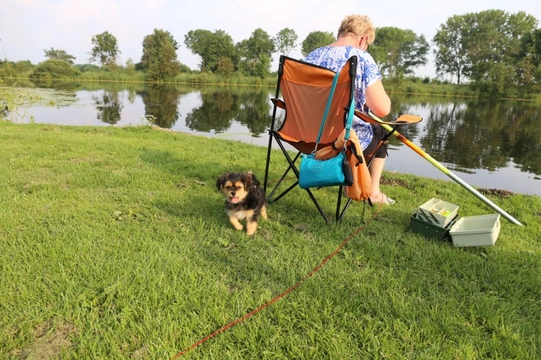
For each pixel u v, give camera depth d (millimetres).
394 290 2479
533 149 11023
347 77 3137
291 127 3828
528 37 43969
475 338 2045
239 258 2898
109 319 2133
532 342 2010
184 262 2787
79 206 3826
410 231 3488
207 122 15070
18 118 13336
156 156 6367
